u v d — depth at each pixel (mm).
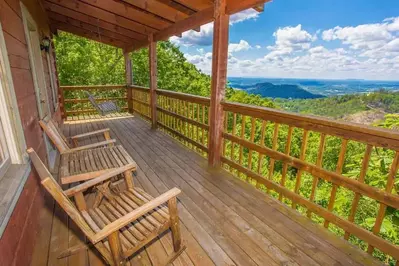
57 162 3131
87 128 5176
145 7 3326
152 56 4820
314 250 1615
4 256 1053
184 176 2775
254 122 2443
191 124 3705
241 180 2666
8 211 1107
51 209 2047
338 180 1672
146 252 1579
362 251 1598
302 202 1975
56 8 4074
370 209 3209
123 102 7410
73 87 6184
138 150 3699
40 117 2490
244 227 1850
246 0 2244
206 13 2900
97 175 1879
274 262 1515
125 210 1537
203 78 20359
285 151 2096
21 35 2037
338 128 1618
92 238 1038
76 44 12516
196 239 1708
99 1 3535
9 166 1527
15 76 1712
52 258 1511
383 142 1380
